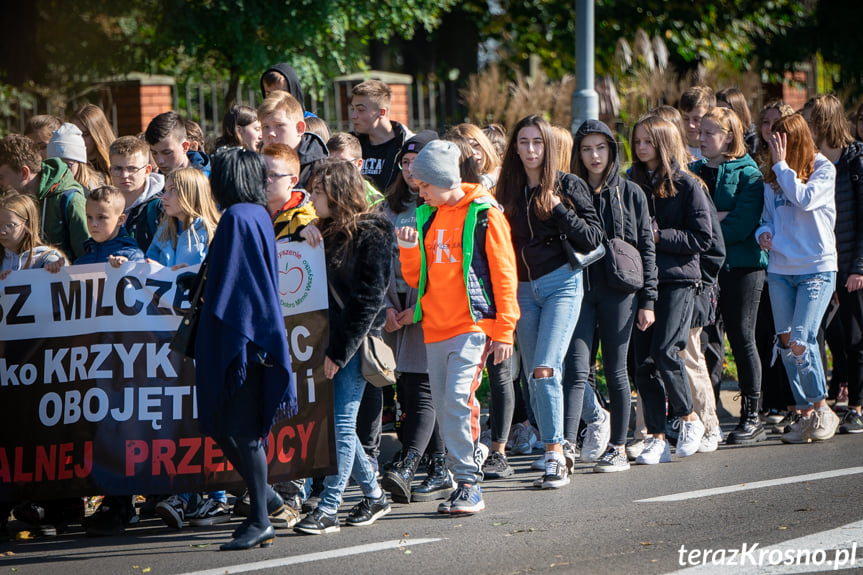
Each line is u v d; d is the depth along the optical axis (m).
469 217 13.34
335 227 13.04
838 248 18.53
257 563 11.70
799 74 58.19
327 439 13.20
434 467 14.98
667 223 16.69
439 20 49.16
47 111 36.94
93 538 13.45
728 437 18.19
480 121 38.81
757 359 18.19
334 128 38.75
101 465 13.46
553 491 14.94
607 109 39.72
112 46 37.84
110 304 13.63
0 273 13.74
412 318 14.62
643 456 16.61
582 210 14.88
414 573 11.09
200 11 34.47
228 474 13.54
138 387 13.57
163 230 14.21
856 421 18.69
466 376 13.44
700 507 13.51
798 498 13.78
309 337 13.22
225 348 11.70
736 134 18.31
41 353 13.66
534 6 57.81
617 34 55.00
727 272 18.08
